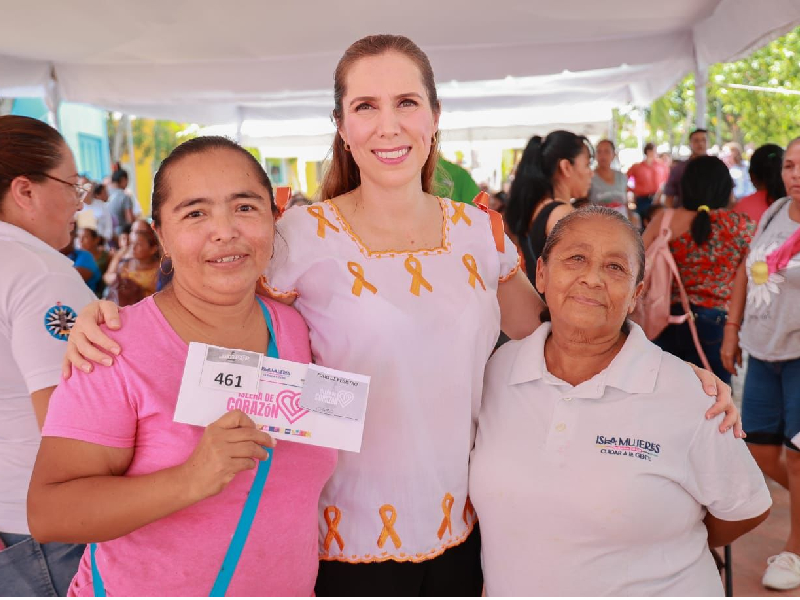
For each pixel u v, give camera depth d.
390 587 1.81
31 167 1.94
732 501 1.75
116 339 1.46
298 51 6.59
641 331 1.89
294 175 23.06
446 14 5.48
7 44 6.07
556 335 1.88
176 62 6.90
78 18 5.32
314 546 1.67
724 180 3.82
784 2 3.96
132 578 1.46
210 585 1.48
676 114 22.56
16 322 1.78
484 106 9.61
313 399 1.50
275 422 1.48
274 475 1.52
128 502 1.33
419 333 1.77
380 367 1.77
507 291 2.13
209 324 1.56
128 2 4.97
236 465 1.33
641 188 11.16
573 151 3.44
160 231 1.55
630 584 1.70
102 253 7.66
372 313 1.76
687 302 3.82
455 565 1.88
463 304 1.83
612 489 1.67
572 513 1.71
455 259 1.88
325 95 8.80
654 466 1.68
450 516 1.85
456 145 14.48
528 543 1.77
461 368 1.82
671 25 6.01
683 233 3.84
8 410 1.85
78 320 1.49
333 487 1.82
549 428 1.78
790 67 16.97
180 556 1.46
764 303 3.38
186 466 1.33
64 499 1.35
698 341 3.85
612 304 1.77
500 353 2.01
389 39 1.82
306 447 1.58
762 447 3.55
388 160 1.78
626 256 1.79
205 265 1.48
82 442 1.38
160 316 1.52
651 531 1.69
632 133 24.67
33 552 1.84
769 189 4.84
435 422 1.80
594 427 1.74
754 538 3.71
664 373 1.78
